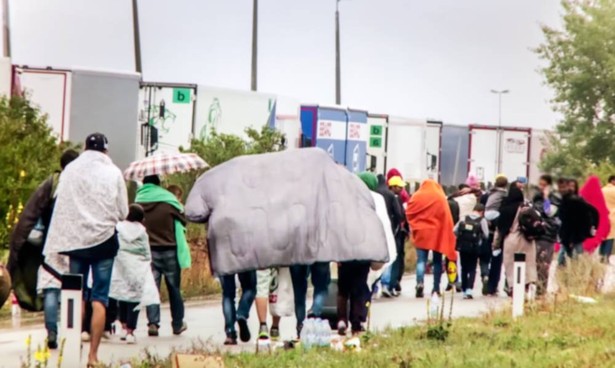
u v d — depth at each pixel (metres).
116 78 99.06
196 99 104.81
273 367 38.25
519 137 136.50
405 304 64.69
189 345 46.91
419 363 37.84
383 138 127.56
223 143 103.69
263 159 46.12
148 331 49.91
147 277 47.19
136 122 99.81
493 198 70.06
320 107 116.06
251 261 44.44
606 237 78.44
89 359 39.31
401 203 66.44
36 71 97.56
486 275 70.25
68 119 97.75
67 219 39.78
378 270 49.31
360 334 45.12
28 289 43.94
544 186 74.56
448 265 68.94
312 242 44.59
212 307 61.50
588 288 62.56
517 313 51.75
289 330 52.53
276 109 112.25
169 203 50.62
